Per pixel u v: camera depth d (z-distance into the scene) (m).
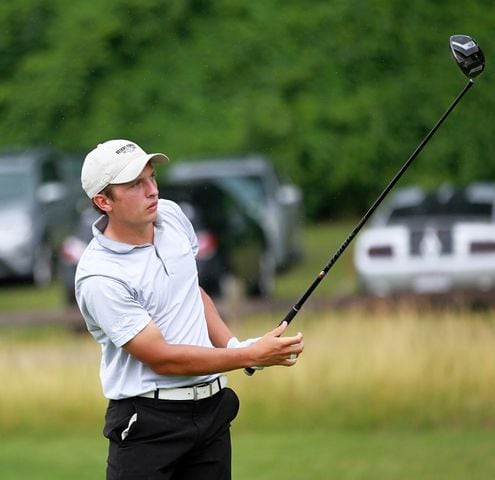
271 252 57.53
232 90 86.69
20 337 45.88
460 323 38.66
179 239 16.89
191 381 16.56
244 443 31.72
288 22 87.12
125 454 16.61
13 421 34.66
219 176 66.38
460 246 48.12
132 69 85.75
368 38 86.69
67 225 70.12
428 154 85.81
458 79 85.62
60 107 85.06
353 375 34.94
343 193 88.62
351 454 29.81
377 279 48.81
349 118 86.69
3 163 68.31
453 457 29.08
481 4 85.81
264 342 16.16
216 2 86.94
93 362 37.06
